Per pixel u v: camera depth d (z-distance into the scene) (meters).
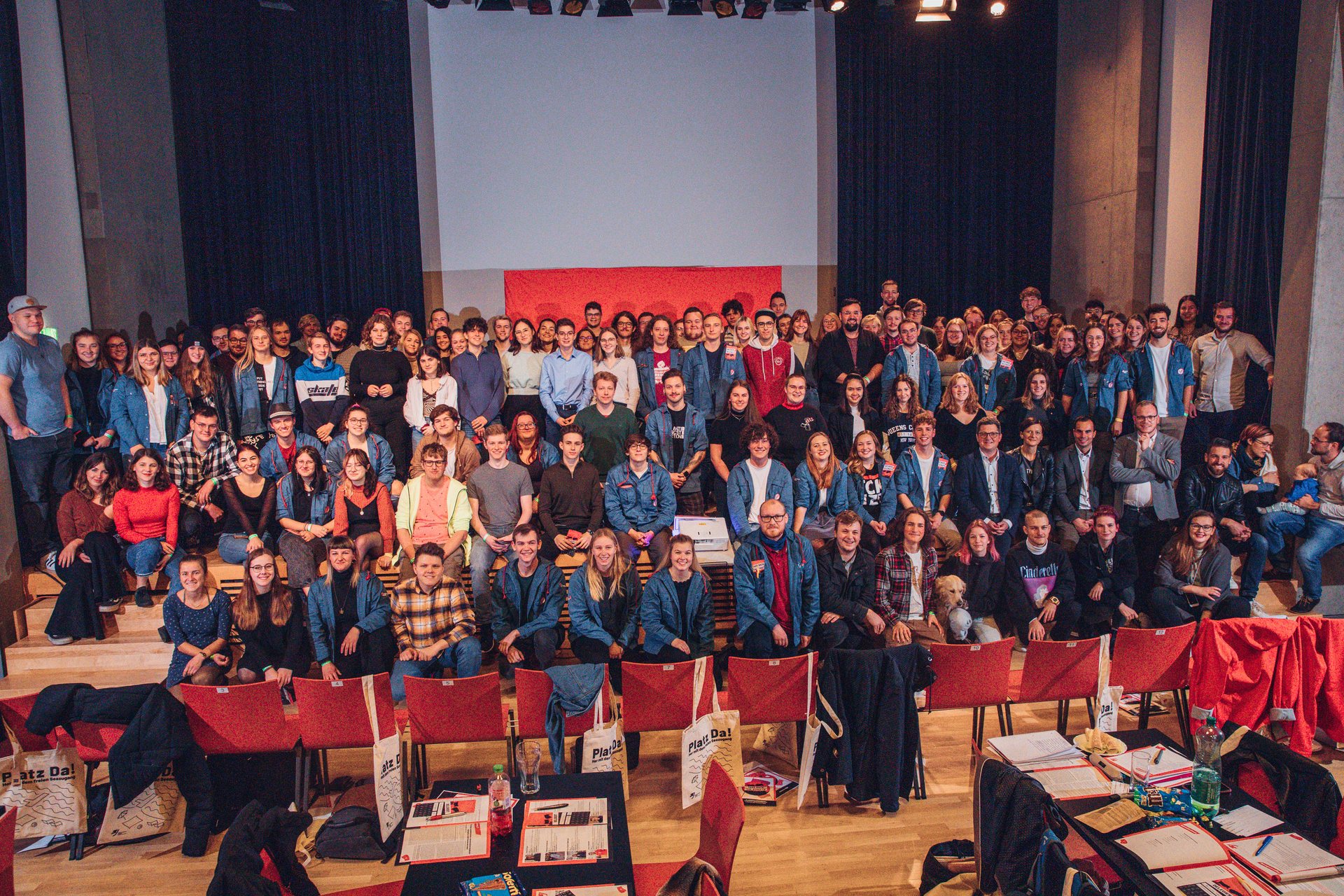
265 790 4.40
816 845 4.01
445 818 3.23
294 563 5.50
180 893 3.78
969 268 9.52
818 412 6.39
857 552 5.09
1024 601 5.28
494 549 5.54
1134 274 8.27
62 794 4.00
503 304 8.95
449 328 7.60
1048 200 9.50
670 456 6.20
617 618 4.92
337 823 4.00
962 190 9.48
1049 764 3.50
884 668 4.14
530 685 4.13
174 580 5.57
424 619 4.74
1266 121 6.93
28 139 6.21
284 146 8.34
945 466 6.06
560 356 6.77
